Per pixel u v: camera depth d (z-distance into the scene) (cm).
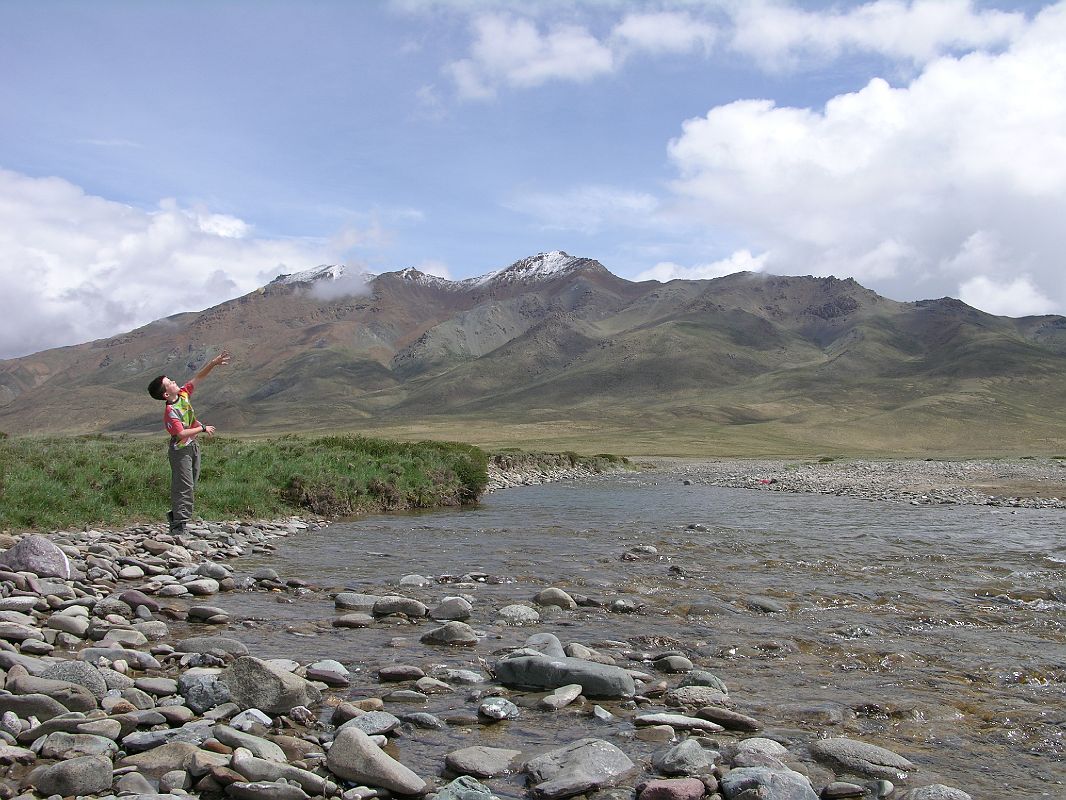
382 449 3581
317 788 526
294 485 2509
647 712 711
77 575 1197
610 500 3738
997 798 552
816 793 551
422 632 1009
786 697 773
